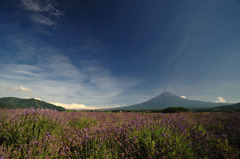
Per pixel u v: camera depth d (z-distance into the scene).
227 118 6.64
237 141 3.39
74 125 5.02
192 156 2.46
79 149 2.67
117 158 2.45
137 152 2.48
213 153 2.65
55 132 3.52
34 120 3.71
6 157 1.99
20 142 2.56
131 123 4.00
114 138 3.00
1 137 2.84
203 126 4.71
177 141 2.62
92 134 3.17
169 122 4.04
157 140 2.75
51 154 2.31
